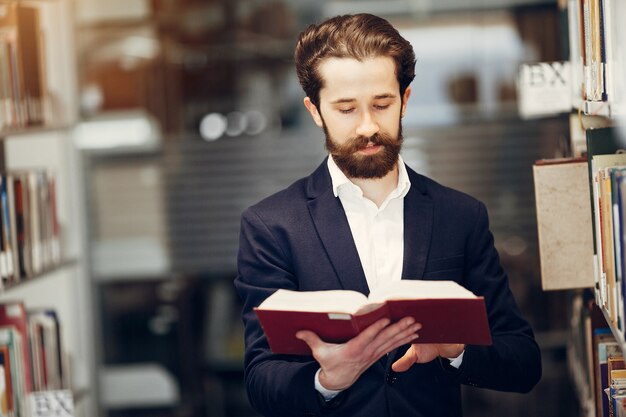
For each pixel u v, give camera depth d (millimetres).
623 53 2125
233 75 5145
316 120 2297
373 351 2039
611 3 2176
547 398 5074
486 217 2377
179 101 5172
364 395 2271
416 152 5090
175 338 5277
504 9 4973
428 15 5008
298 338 2070
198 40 5133
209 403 5281
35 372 3607
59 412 3480
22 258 3590
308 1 5062
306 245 2295
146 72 5168
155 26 5133
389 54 2152
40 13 3973
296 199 2363
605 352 2748
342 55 2143
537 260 5078
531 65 3322
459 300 1938
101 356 5270
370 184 2311
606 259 2287
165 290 5281
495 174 5062
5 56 3578
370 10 5031
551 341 5078
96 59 5160
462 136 5062
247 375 2336
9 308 3480
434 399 2309
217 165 5191
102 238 5266
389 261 2301
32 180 3754
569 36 3178
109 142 5207
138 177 5227
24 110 3746
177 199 5227
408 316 2012
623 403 2395
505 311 2346
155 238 5254
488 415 5141
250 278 2332
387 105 2166
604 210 2299
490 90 5023
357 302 2000
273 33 5098
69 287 4262
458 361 2246
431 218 2311
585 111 2586
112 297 5277
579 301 3385
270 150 5168
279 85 5129
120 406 5277
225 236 5227
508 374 2275
